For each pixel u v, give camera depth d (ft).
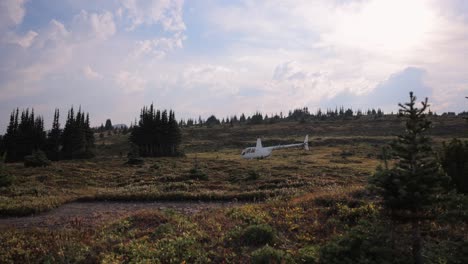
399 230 37.63
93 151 264.52
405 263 31.81
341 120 524.11
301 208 52.13
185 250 39.09
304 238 40.81
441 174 31.27
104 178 120.47
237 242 40.78
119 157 241.35
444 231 37.60
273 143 362.53
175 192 81.20
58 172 128.16
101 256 38.68
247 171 126.41
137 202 77.46
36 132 249.55
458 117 462.19
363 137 352.28
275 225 45.91
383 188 33.35
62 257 38.93
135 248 39.65
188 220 53.01
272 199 67.92
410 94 31.78
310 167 137.59
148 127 262.06
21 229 53.88
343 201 53.06
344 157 197.47
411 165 31.83
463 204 39.14
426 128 31.68
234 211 54.34
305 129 451.53
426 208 31.53
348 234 35.83
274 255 35.12
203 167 149.38
